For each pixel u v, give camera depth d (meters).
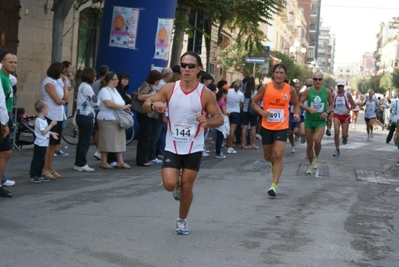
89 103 13.73
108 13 21.69
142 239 8.09
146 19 21.36
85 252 7.36
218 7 26.05
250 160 17.80
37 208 9.74
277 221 9.55
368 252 7.98
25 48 24.50
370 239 8.69
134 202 10.52
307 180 14.18
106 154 14.54
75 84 20.47
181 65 8.01
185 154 8.09
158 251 7.55
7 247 7.44
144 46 21.44
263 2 29.36
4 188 11.38
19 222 8.75
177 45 27.00
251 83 21.50
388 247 8.30
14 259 6.96
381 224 9.71
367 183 14.13
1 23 22.48
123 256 7.26
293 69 60.06
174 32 25.64
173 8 21.97
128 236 8.20
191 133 8.07
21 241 7.74
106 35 21.70
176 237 8.27
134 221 9.09
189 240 8.14
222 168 15.75
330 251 7.93
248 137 23.14
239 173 14.86
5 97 10.52
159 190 11.81
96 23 29.98
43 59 25.80
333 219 9.92
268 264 7.21
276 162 11.75
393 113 27.34
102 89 14.16
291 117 20.53
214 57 43.84
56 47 19.44
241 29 30.22
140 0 21.30
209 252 7.61
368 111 29.84
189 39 26.62
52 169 12.70
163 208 10.12
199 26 26.56
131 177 13.35
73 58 27.88
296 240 8.41
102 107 14.23
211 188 12.38
